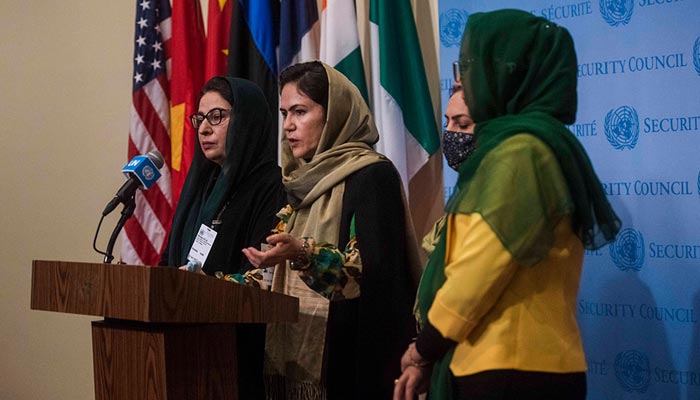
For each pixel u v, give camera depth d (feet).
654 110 15.39
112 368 11.54
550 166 9.23
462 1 17.58
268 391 14.28
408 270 14.20
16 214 26.94
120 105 25.07
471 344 9.44
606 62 15.88
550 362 9.17
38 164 26.55
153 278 10.06
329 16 19.93
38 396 26.53
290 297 12.30
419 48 19.65
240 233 15.39
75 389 25.79
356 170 13.92
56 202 26.21
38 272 11.69
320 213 13.88
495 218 8.98
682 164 15.12
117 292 10.43
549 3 16.51
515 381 9.10
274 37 21.17
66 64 26.09
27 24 26.81
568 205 9.11
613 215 9.82
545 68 9.79
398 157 18.93
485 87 9.92
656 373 15.28
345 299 13.64
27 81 26.76
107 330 11.62
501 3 17.07
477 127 10.09
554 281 9.45
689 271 15.02
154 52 23.24
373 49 19.65
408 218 14.24
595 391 15.85
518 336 9.22
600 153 15.92
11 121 27.04
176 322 10.97
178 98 22.52
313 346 13.64
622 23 15.71
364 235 13.28
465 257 9.14
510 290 9.34
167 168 22.90
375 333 13.05
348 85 14.69
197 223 16.06
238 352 14.76
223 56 22.17
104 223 25.31
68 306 11.18
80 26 25.85
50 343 26.32
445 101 17.84
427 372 10.24
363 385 13.02
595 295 15.88
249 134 16.03
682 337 15.05
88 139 25.64
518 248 8.92
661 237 15.29
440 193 19.67
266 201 15.58
